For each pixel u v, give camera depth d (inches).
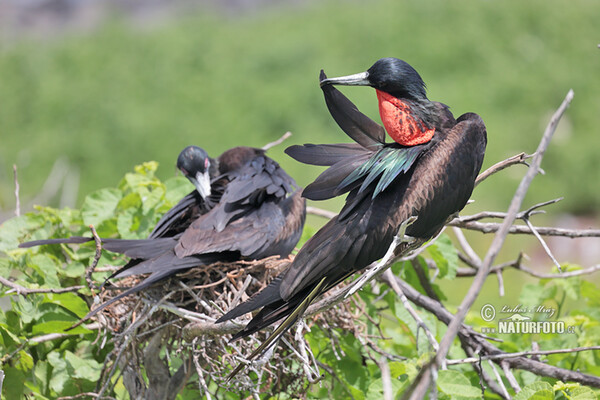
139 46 1444.4
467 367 347.3
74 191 778.2
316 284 268.1
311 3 1608.0
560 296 417.1
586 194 1065.5
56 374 325.7
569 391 302.5
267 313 262.1
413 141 278.2
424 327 284.8
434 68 1375.5
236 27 1534.2
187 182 401.1
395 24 1418.6
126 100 1312.7
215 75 1339.8
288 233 338.0
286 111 1221.7
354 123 293.3
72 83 1374.3
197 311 305.6
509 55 1393.9
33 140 1250.0
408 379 275.3
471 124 280.7
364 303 332.8
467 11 1437.0
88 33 1563.7
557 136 1214.9
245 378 277.0
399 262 369.7
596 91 1328.7
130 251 313.3
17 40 1560.0
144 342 315.0
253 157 394.9
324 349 331.3
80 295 345.4
